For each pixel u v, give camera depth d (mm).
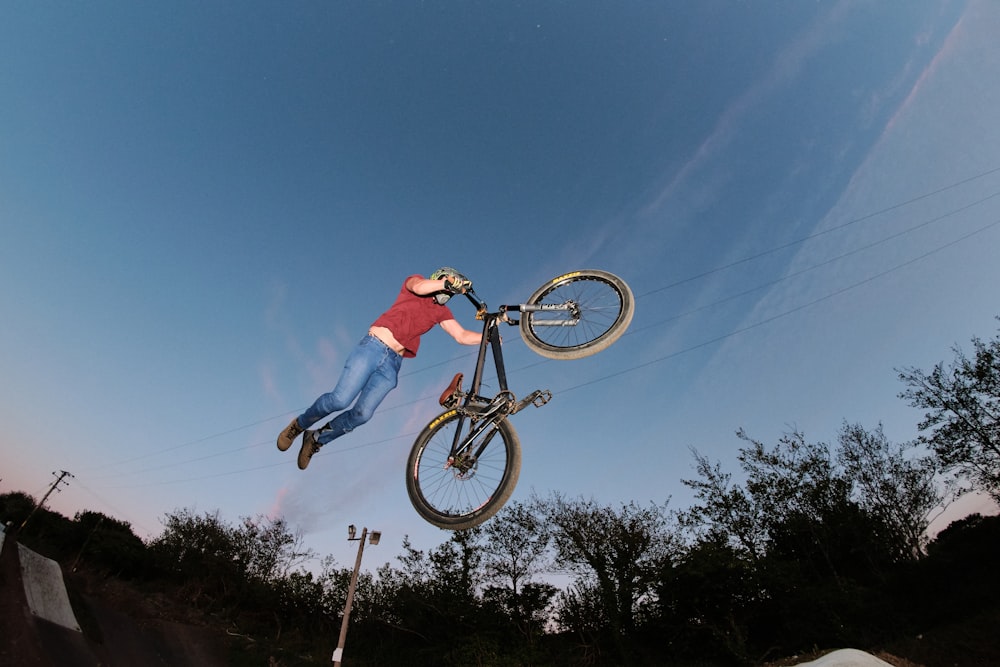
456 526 3861
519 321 4570
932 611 23172
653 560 31188
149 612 32344
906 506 29047
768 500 31688
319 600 39531
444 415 4340
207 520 43594
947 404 27344
